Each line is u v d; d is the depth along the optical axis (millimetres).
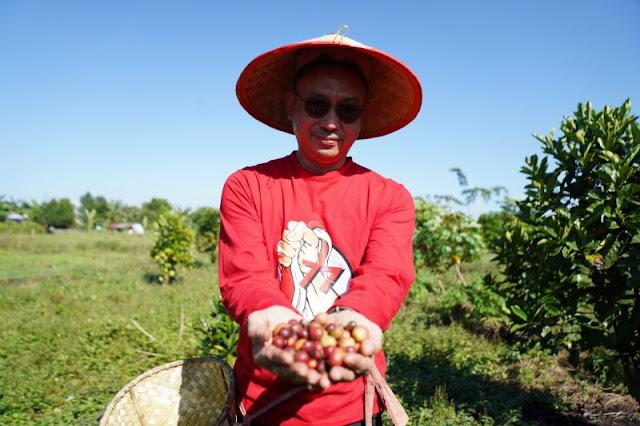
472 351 6719
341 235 1975
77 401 5375
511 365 6227
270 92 2352
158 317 8883
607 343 3658
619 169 3471
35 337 7703
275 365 1412
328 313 1724
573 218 3695
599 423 4754
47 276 15305
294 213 1999
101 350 7016
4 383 5844
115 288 12375
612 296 3617
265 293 1697
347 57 1970
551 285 3795
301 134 1991
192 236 14000
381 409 2010
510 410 4816
